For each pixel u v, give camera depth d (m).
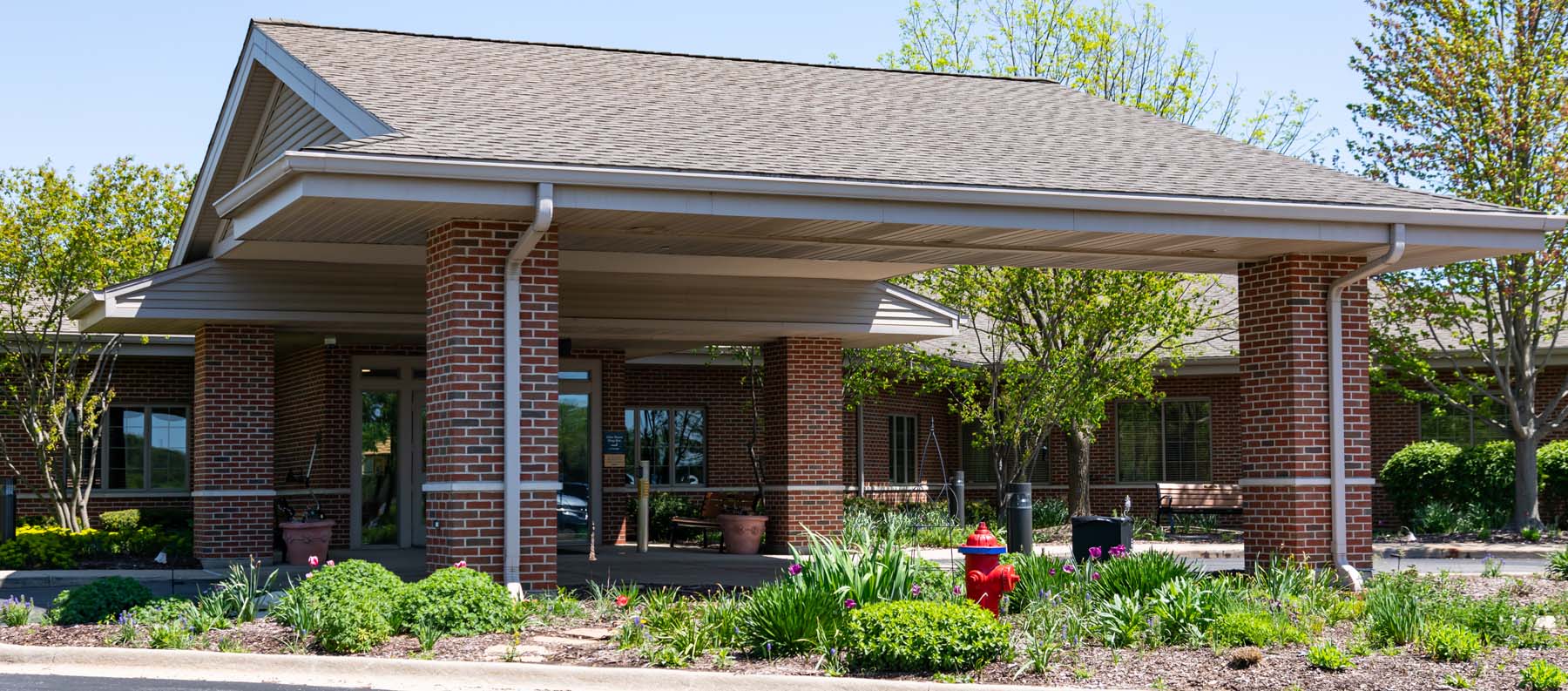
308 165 11.10
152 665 10.09
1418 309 23.25
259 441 17.88
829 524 20.83
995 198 12.91
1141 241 14.37
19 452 24.28
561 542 23.59
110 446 25.25
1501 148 22.38
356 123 13.20
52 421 21.81
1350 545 14.87
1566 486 23.50
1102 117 17.30
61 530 20.14
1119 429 29.73
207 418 17.62
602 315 18.83
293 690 9.15
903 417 30.05
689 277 19.22
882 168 13.13
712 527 22.03
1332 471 14.80
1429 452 24.75
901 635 9.35
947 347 27.59
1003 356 27.20
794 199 12.49
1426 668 9.34
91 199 21.77
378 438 22.48
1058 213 13.24
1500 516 23.55
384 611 10.77
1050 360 24.23
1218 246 14.55
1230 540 23.28
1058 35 26.38
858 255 16.19
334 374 22.11
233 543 17.77
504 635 10.83
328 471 21.98
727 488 27.95
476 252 12.51
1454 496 24.31
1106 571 11.66
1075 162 14.50
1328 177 15.13
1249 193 13.89
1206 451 29.09
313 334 20.59
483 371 12.48
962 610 9.59
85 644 10.56
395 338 21.73
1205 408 29.14
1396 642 10.22
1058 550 21.36
